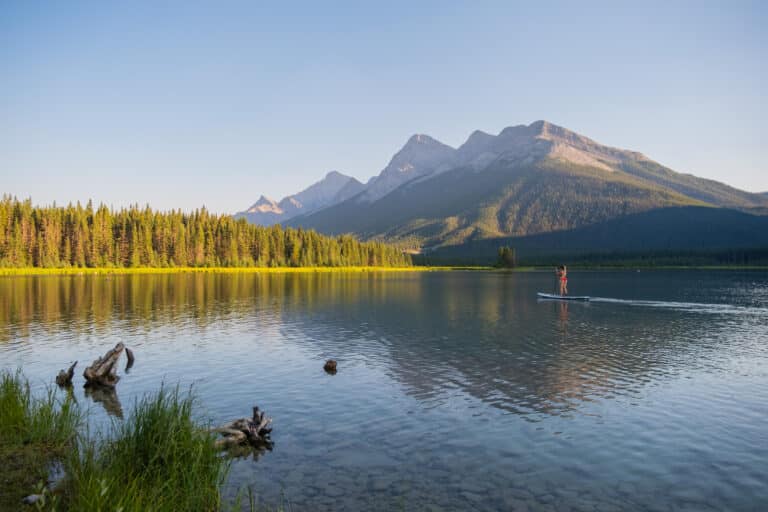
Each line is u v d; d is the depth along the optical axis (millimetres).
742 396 22734
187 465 13250
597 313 55188
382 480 14352
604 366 28734
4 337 37500
